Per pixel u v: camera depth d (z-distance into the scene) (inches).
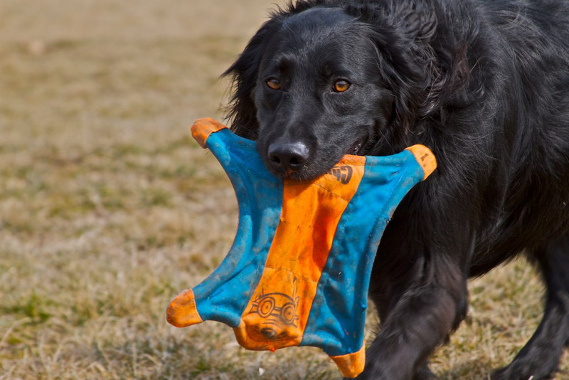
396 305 132.3
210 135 133.7
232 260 121.5
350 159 128.3
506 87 141.4
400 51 138.6
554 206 160.6
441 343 134.3
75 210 327.0
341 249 126.2
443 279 133.8
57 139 459.8
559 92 155.3
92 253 272.1
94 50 908.0
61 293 229.8
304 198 126.4
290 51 139.4
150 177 377.4
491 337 193.8
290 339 123.6
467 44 137.6
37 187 356.8
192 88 689.0
